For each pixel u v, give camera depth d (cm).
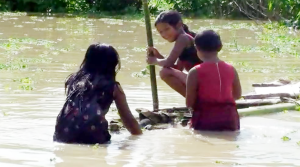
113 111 1294
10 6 5303
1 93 1455
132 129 1077
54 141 1010
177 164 876
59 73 1861
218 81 1133
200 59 1182
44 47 2605
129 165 865
